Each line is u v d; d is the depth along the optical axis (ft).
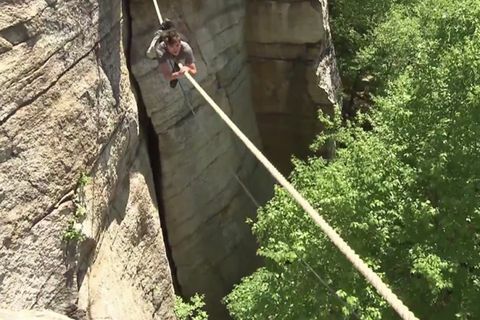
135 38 43.60
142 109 44.45
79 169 31.22
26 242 26.73
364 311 34.65
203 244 52.24
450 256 35.83
